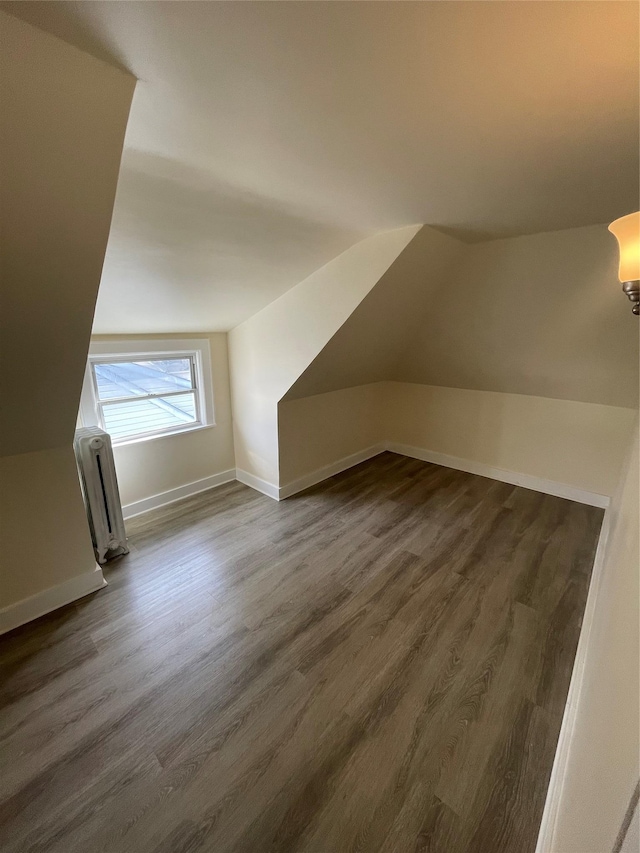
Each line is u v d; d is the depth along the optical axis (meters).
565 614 2.07
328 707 1.59
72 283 1.29
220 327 3.16
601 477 3.19
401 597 2.20
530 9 0.66
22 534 1.96
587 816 0.63
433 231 2.06
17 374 1.52
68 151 0.94
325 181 1.41
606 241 1.97
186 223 1.65
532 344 2.84
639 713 0.44
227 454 3.65
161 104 0.97
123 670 1.75
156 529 2.89
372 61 0.80
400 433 4.43
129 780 1.34
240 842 1.19
